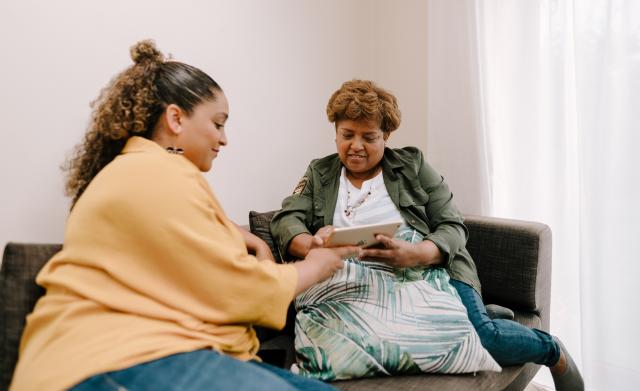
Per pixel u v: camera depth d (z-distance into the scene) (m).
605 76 1.47
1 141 1.17
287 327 1.41
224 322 0.81
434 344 1.07
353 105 1.25
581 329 1.56
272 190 1.88
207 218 0.81
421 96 2.19
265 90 1.80
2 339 0.84
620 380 1.52
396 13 2.22
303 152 2.01
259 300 0.82
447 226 1.32
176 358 0.72
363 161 1.32
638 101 1.44
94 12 1.30
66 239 0.80
